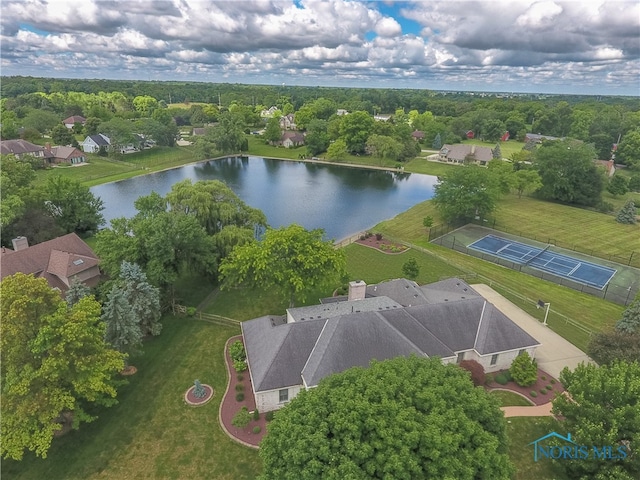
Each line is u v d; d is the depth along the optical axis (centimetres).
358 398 2181
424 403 2181
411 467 1881
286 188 11138
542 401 3334
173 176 11925
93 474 2628
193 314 4447
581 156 9444
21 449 2477
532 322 4531
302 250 4153
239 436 2923
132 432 2948
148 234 4309
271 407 3155
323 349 3209
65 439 2884
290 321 3759
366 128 15512
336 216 8856
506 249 6819
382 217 8825
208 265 4706
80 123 17088
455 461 1933
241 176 12338
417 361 2602
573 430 2575
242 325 3869
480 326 3759
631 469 2369
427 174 13138
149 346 3928
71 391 2809
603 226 8194
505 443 2284
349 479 1792
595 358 3694
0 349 2555
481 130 19638
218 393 3334
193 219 4688
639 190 11288
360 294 4181
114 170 11912
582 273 5981
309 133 16588
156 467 2681
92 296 3053
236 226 5353
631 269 6188
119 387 3381
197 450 2812
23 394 2495
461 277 5600
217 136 14825
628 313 4062
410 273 5291
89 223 6844
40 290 2725
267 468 2100
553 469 2727
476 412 2255
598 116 19188
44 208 6412
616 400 2523
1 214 5359
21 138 14288
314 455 1958
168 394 3316
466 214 8025
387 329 3388
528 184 9544
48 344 2566
